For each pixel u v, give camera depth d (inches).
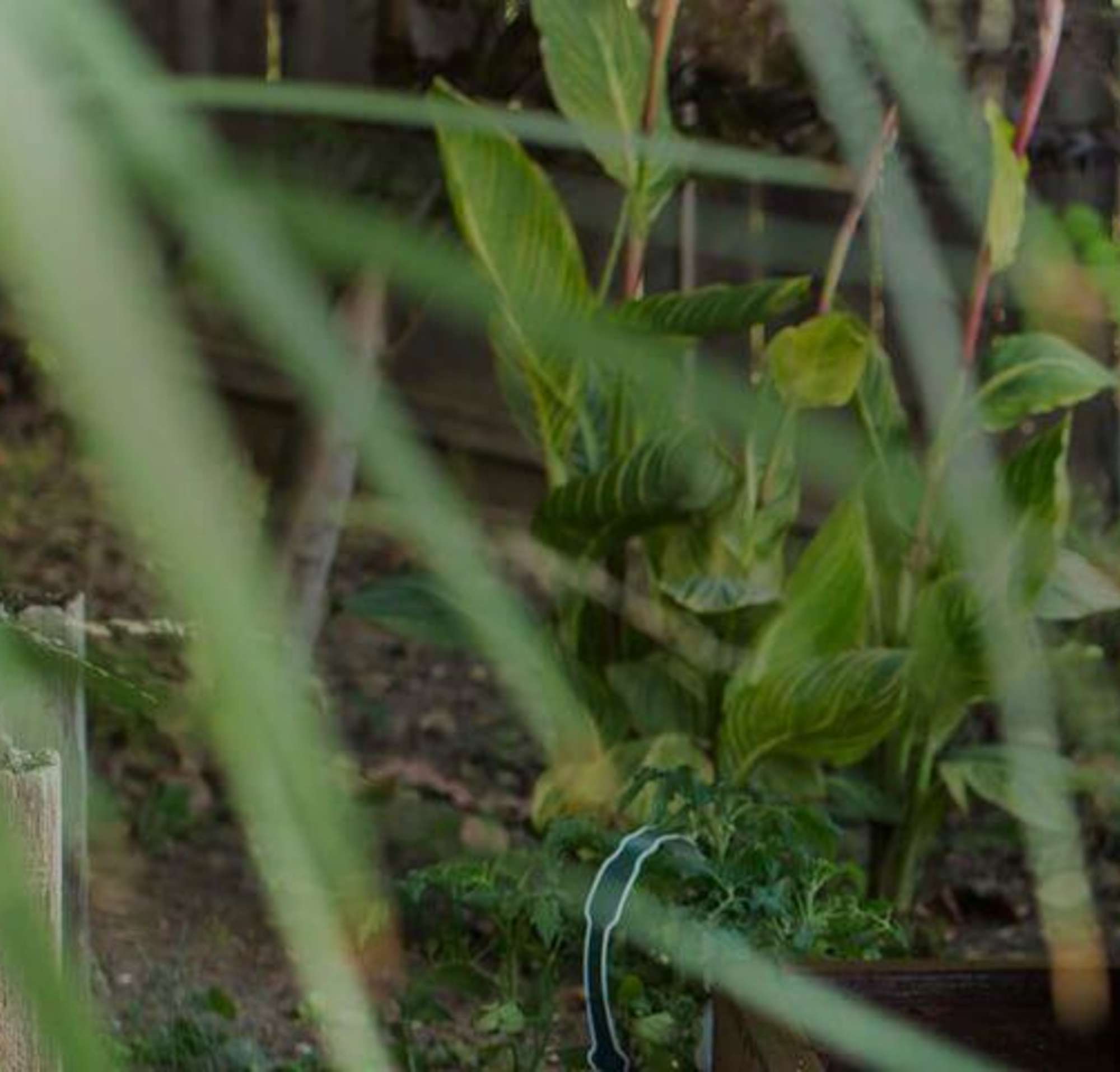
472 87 272.5
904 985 177.8
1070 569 239.3
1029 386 235.5
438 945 230.8
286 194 27.3
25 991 22.0
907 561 245.9
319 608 265.7
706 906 188.9
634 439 252.1
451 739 347.3
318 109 34.0
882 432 229.8
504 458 317.1
